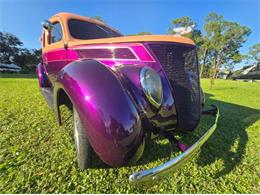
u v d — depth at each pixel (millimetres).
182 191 1677
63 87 1646
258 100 6656
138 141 1447
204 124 3328
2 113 3359
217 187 1755
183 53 1964
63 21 2795
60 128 2771
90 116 1384
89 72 1556
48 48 3281
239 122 3668
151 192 1646
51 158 2006
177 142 1691
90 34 2857
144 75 1608
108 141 1366
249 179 1893
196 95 1986
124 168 1920
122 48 1951
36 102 4391
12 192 1525
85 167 1810
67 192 1577
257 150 2492
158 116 1633
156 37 1944
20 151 2104
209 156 2281
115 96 1433
